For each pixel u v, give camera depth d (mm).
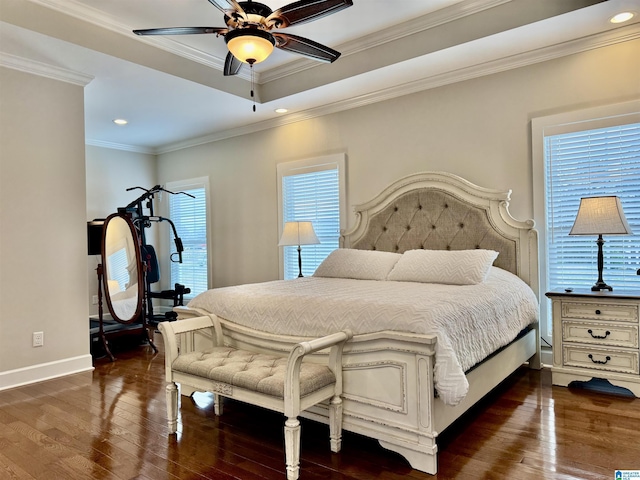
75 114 3820
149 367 3920
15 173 3447
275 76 4516
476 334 2357
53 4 3061
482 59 3656
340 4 2328
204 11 3281
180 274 6535
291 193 5207
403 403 2057
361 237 4422
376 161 4473
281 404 2020
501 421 2529
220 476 2016
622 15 2945
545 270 3520
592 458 2070
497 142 3750
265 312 2643
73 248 3809
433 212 3969
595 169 3316
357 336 2197
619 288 3229
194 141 6180
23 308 3477
